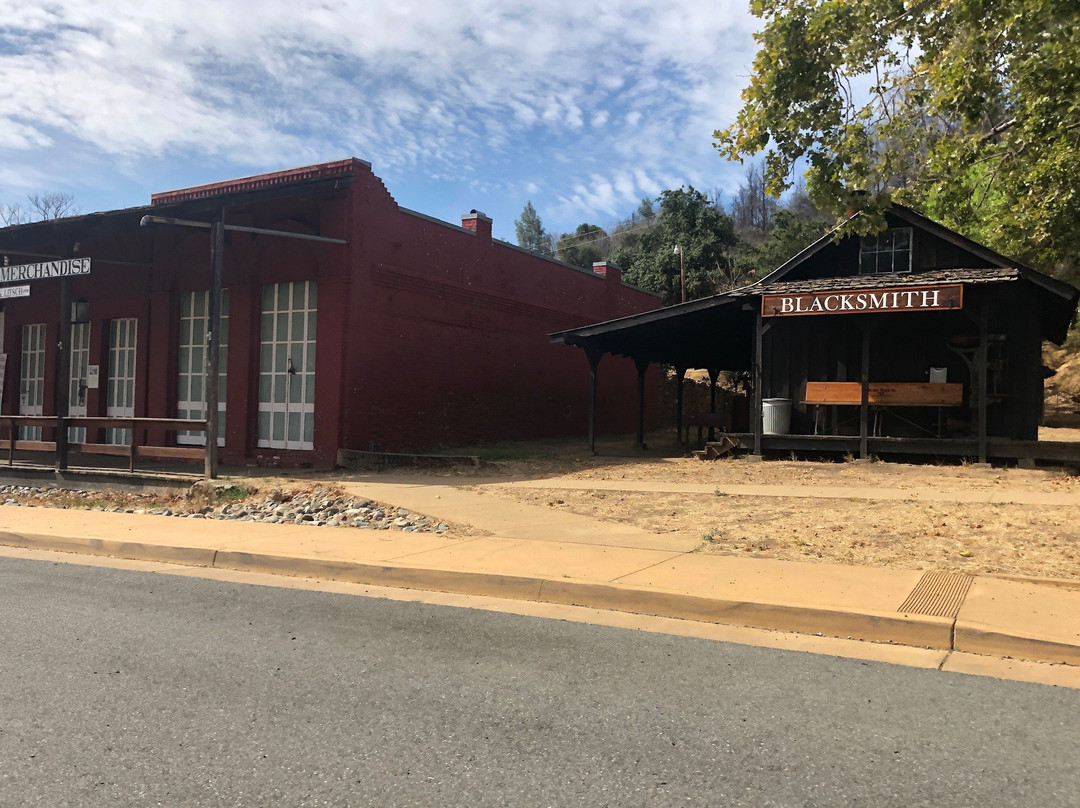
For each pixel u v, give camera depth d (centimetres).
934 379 1570
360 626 614
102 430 2020
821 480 1309
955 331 1558
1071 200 1598
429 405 1864
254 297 1741
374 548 867
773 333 1706
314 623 623
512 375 2191
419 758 382
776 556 787
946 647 551
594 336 1845
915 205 1622
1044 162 1510
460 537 924
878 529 895
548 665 520
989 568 720
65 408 1527
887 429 1612
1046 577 680
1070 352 3650
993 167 2116
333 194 1647
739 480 1331
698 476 1394
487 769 370
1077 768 370
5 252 1770
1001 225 1903
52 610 666
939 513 973
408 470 1562
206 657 538
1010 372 1516
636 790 349
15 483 1563
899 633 566
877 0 1080
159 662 528
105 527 1050
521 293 2238
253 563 842
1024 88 1329
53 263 1537
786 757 382
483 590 723
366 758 382
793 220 4372
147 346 1903
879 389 1516
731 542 856
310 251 1672
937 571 712
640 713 438
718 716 433
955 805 336
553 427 2392
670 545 849
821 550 807
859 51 1070
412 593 728
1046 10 1076
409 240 1802
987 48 1254
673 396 3428
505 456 1742
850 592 642
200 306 1848
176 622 627
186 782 358
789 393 1688
